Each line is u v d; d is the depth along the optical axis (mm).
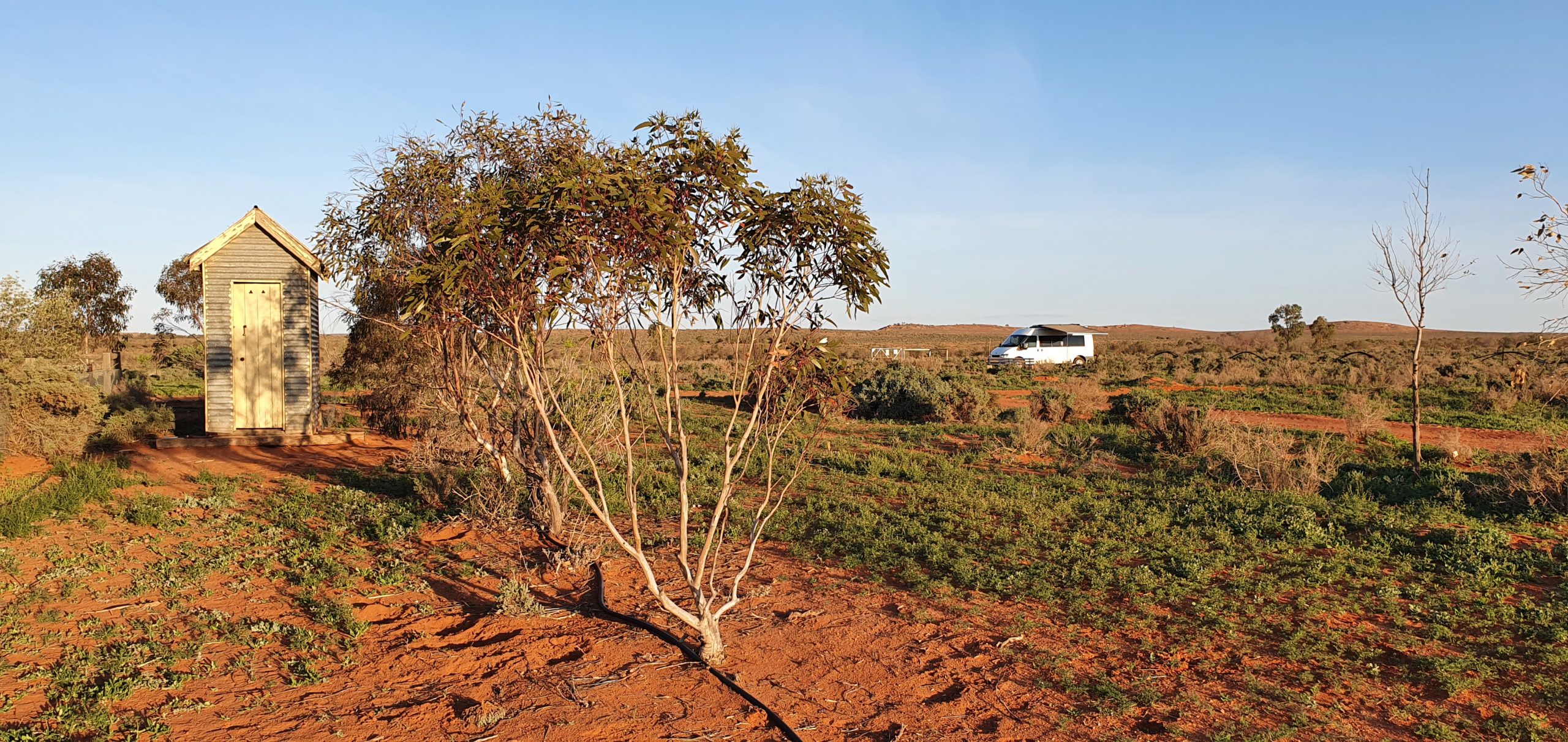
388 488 11844
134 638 6258
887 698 5566
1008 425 19250
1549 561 8148
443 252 5543
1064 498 11594
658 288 5418
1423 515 10336
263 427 15797
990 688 5730
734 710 5352
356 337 16828
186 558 8203
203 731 4945
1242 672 5953
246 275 15617
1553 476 10672
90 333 28500
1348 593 7582
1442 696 5574
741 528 9930
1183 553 8742
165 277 37719
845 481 12812
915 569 8195
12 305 14695
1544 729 5043
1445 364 37938
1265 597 7492
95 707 5090
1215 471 13234
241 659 5957
